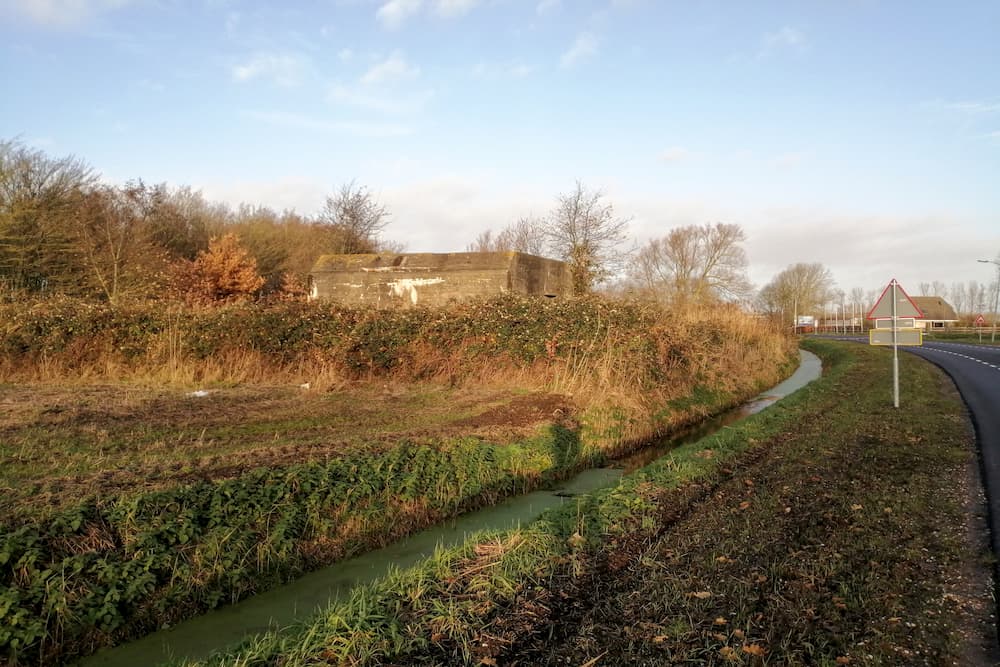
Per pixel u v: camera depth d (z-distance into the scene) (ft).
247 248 112.16
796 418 43.93
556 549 19.95
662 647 14.19
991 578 16.84
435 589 17.29
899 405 48.52
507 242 163.63
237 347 50.90
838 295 378.53
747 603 15.94
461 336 53.01
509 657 14.19
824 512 22.41
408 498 26.76
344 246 131.23
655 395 49.55
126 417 34.22
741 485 27.27
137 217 102.47
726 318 86.43
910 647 13.69
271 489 23.40
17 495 20.52
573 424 40.06
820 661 13.17
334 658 13.88
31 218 79.36
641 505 24.21
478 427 35.73
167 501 20.95
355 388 47.70
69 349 49.90
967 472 27.63
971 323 240.94
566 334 51.31
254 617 18.97
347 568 22.34
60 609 16.93
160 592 18.90
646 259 170.50
